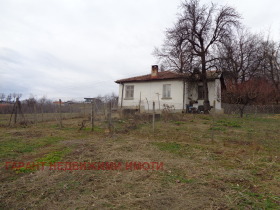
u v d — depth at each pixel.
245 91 15.27
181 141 6.89
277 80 25.91
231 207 2.60
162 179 3.57
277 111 20.48
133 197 2.88
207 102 16.44
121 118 13.57
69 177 3.65
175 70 18.67
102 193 3.01
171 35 17.39
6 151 5.46
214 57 16.66
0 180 3.52
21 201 2.79
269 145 6.22
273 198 2.84
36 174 3.80
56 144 6.44
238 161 4.65
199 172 3.93
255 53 27.00
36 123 12.26
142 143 6.49
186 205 2.65
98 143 6.57
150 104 18.81
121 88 20.70
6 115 16.64
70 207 2.62
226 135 7.82
